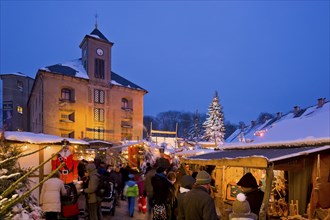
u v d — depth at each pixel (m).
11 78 49.69
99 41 40.12
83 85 38.09
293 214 7.30
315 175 7.02
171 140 38.09
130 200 10.93
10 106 49.12
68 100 36.59
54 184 7.55
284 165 7.04
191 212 4.25
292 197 7.59
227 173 10.40
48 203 7.40
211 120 44.94
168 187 7.03
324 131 11.62
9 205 3.24
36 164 10.56
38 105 38.47
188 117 83.31
